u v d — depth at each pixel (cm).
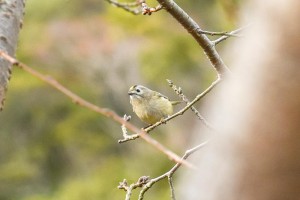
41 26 2183
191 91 1911
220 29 1755
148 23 1961
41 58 2178
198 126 351
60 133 2148
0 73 413
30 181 2084
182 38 1923
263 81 205
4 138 2178
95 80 2178
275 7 202
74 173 2127
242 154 207
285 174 204
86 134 2148
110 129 2148
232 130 208
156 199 1623
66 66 2180
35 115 2195
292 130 203
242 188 207
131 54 2103
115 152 2108
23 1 447
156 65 1928
